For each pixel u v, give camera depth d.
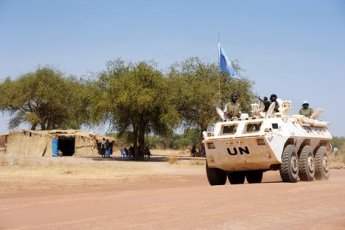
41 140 50.19
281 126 15.82
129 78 42.84
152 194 12.14
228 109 17.52
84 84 52.88
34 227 7.93
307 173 16.62
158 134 45.06
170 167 31.86
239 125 16.17
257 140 15.37
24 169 25.55
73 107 65.50
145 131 45.09
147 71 42.66
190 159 43.00
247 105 49.50
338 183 14.27
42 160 36.59
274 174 24.84
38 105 65.56
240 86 49.31
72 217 8.84
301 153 16.75
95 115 43.72
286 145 16.03
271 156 15.55
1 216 9.18
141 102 41.31
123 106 42.62
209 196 11.23
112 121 44.59
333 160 41.47
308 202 10.17
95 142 53.44
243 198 10.80
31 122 62.91
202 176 23.48
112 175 23.02
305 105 19.03
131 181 19.88
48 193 14.20
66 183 18.19
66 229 7.69
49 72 65.50
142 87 42.34
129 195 12.15
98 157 46.47
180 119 47.72
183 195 11.60
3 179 19.25
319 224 7.98
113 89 42.81
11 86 64.62
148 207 9.77
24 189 15.67
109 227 7.75
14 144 52.50
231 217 8.52
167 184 18.47
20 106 64.94
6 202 11.39
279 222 8.12
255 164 16.09
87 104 49.47
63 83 65.75
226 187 13.37
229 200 10.52
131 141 45.88
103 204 10.48
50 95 63.91
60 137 52.19
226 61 21.23
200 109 48.47
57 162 33.97
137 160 41.81
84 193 13.59
